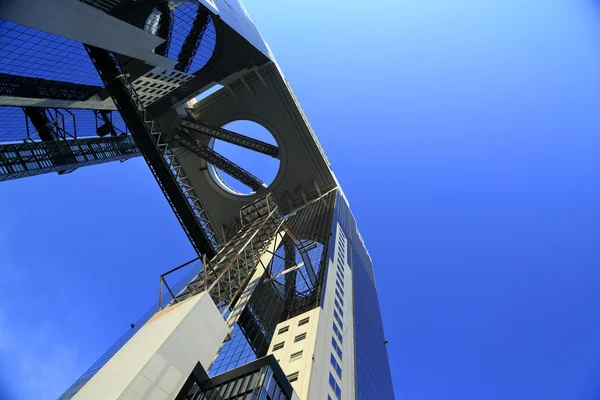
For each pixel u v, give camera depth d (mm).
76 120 87625
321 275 62469
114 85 60500
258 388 26219
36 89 62750
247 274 54594
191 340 29562
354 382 47688
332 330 50312
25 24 39062
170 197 62844
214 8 70312
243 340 45656
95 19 44594
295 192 105312
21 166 72250
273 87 95875
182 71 80750
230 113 100188
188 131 100750
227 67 91438
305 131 99875
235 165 100688
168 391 25688
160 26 60594
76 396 25000
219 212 106750
